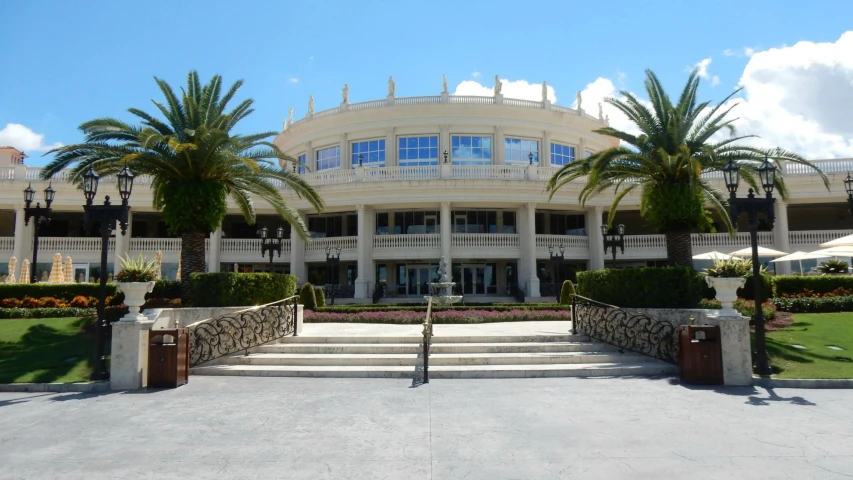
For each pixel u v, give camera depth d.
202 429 7.31
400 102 38.47
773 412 8.06
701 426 7.26
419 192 31.97
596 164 16.55
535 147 39.31
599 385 10.40
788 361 11.60
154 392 10.11
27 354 13.06
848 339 13.32
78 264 31.75
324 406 8.68
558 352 13.03
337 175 33.69
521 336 13.80
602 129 18.03
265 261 34.00
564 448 6.29
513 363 12.23
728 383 10.38
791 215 37.16
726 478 5.26
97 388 10.42
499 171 33.12
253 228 38.56
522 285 32.38
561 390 9.90
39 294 19.03
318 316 19.67
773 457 5.90
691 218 16.44
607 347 13.16
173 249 32.19
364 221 32.38
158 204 17.92
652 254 33.31
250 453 6.21
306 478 5.36
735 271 14.71
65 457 6.12
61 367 11.90
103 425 7.60
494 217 35.69
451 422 7.56
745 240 32.00
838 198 31.22
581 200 21.83
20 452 6.34
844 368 10.97
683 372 10.73
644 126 16.98
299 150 42.72
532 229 32.38
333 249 33.03
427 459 5.92
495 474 5.42
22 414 8.36
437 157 38.00
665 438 6.68
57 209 32.62
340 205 32.69
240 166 17.67
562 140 40.16
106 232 11.49
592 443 6.47
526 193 32.31
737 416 7.82
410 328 16.89
